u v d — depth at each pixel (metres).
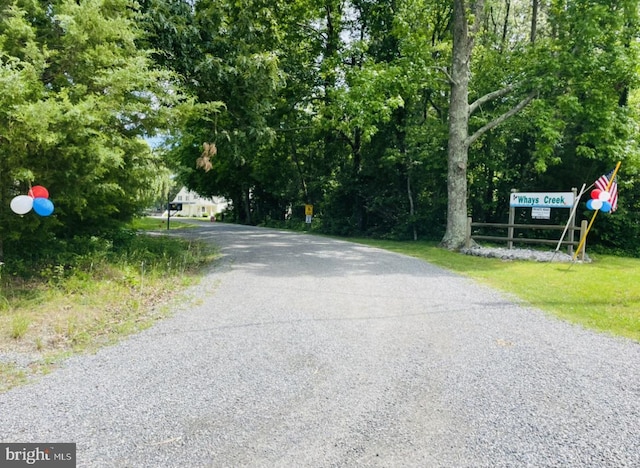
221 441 2.75
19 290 6.39
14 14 6.39
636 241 15.03
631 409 3.24
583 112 13.27
